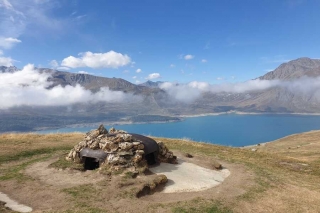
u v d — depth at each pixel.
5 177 17.28
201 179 18.70
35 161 21.67
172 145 32.31
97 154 18.89
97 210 12.69
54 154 24.72
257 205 14.69
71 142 30.67
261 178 19.66
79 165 19.09
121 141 19.59
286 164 26.48
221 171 21.61
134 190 15.04
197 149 30.73
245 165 23.72
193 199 14.81
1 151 24.25
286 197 16.28
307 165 26.80
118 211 12.75
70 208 12.85
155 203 13.99
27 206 13.24
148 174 18.17
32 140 30.59
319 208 15.01
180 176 18.89
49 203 13.48
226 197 15.41
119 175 16.84
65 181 16.48
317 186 19.52
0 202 13.43
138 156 18.62
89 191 14.87
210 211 13.39
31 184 15.98
